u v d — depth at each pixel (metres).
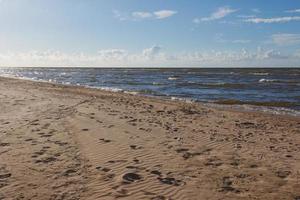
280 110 19.27
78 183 6.06
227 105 21.47
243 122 14.20
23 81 43.84
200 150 8.59
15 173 6.54
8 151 7.98
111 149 8.27
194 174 6.69
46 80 55.03
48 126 10.88
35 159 7.40
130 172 6.62
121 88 36.88
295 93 30.84
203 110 17.67
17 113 13.49
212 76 75.50
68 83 46.31
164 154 8.03
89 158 7.52
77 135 9.69
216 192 5.80
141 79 60.91
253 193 5.80
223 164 7.44
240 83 46.28
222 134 11.02
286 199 5.57
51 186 5.92
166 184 6.09
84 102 18.42
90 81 53.34
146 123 12.17
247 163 7.59
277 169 7.20
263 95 28.92
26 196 5.50
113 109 15.78
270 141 10.30
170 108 17.72
